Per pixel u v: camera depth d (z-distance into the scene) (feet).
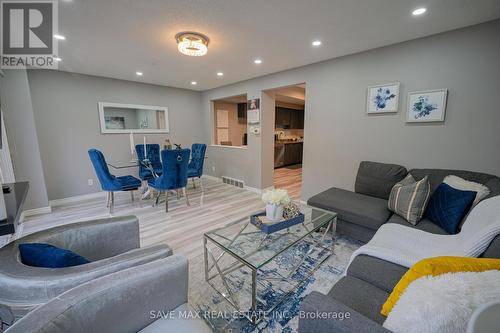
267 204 6.34
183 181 11.85
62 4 5.87
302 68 11.55
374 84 9.25
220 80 14.84
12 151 10.39
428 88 8.04
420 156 8.43
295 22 6.94
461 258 2.80
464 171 7.16
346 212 7.82
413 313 2.32
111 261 3.30
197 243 8.21
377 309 3.41
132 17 6.61
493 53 6.82
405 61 8.43
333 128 10.70
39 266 3.18
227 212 11.28
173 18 6.68
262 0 5.79
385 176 8.61
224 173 17.74
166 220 10.28
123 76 13.71
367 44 8.67
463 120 7.47
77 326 2.39
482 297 2.13
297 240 6.01
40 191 11.27
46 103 12.14
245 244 5.80
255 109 14.40
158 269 3.09
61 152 12.78
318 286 5.96
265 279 6.22
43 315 2.19
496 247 3.45
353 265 4.55
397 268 4.32
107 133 14.29
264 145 14.64
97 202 13.00
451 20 6.78
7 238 8.53
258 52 9.53
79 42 8.30
